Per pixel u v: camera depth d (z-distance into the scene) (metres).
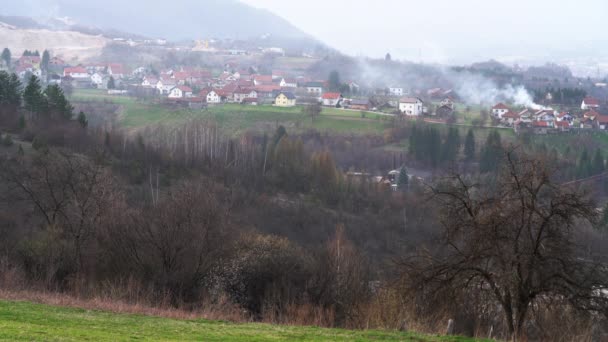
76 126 113.81
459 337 31.44
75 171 68.25
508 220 35.19
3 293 41.34
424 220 92.19
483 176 100.44
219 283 52.09
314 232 89.19
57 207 61.09
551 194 35.28
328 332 31.34
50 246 53.06
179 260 53.22
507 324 36.28
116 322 31.11
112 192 66.88
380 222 94.12
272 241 57.28
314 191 111.81
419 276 36.56
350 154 161.00
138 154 110.44
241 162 122.31
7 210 65.94
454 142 158.50
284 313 46.81
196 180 99.38
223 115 196.38
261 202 98.50
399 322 36.50
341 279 52.47
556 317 36.88
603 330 39.53
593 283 34.72
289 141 128.12
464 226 36.62
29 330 25.78
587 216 35.53
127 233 54.31
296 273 53.19
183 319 34.88
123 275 51.97
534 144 165.88
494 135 146.38
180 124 177.88
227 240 56.91
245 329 31.11
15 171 75.31
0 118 112.75
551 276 34.50
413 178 130.25
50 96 126.44
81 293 47.41
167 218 54.47
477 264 36.12
